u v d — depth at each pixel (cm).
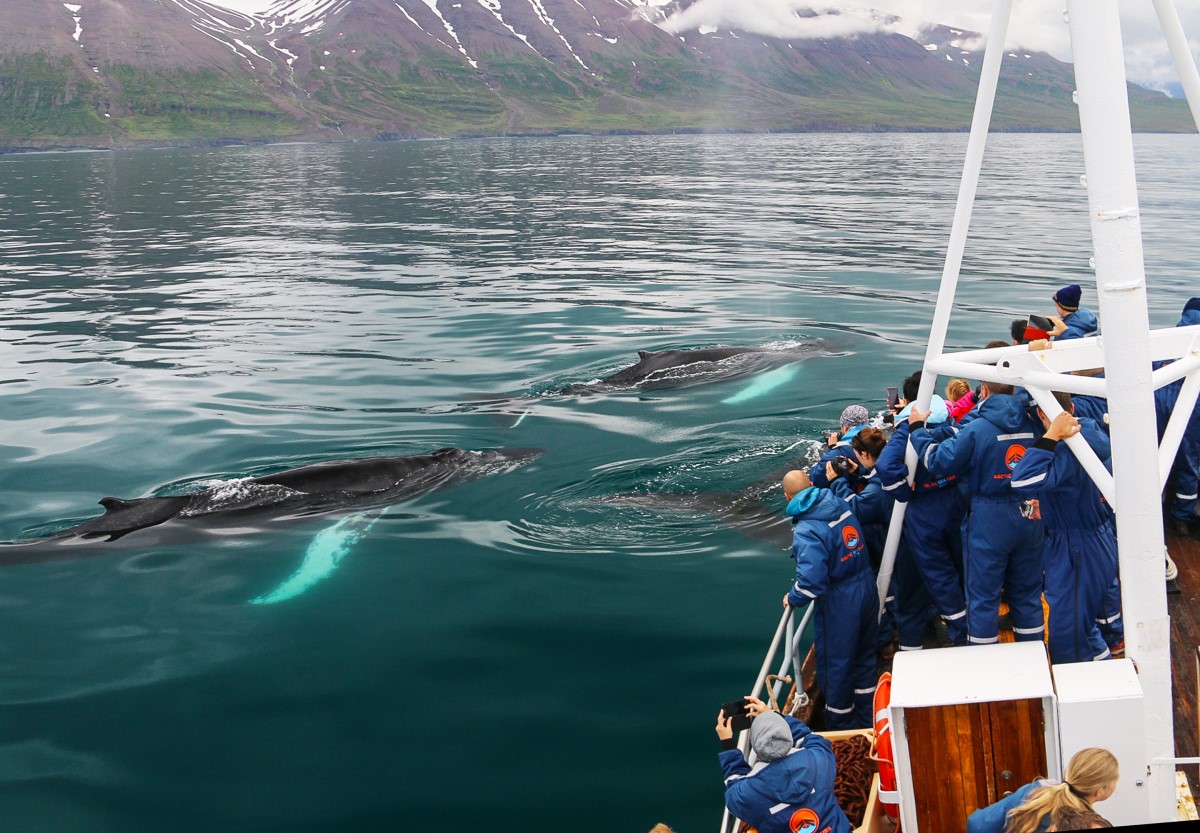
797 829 561
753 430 1513
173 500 1279
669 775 743
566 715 825
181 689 887
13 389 1877
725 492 1282
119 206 5975
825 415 1579
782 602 1005
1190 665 765
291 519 1252
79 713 853
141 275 3269
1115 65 491
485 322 2411
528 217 4931
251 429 1616
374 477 1346
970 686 546
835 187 6638
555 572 1091
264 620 1008
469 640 954
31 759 791
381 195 6588
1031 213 4606
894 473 728
